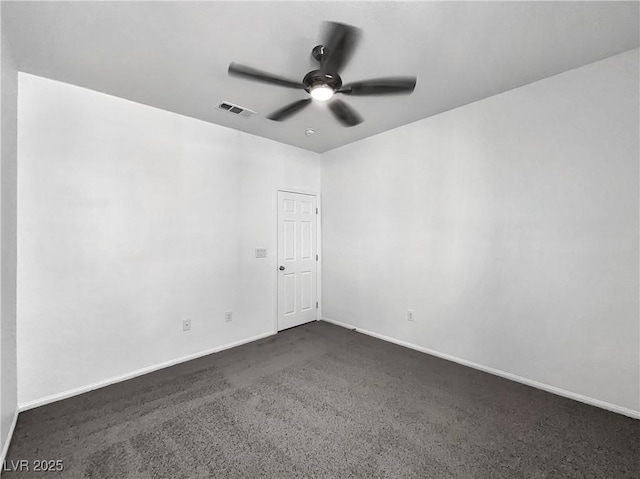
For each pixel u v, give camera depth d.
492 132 2.71
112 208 2.60
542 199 2.44
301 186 4.19
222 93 2.57
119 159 2.64
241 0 1.54
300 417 2.10
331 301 4.34
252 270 3.63
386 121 3.27
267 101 2.72
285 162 3.99
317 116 3.07
